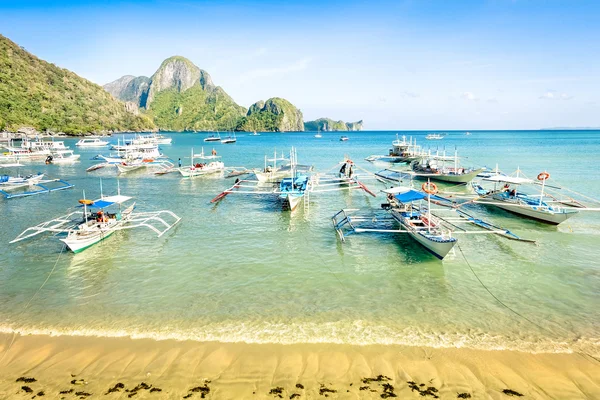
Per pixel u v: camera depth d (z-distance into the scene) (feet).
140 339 45.11
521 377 38.40
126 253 76.07
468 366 40.06
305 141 615.16
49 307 53.57
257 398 35.22
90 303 54.75
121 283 61.72
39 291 58.95
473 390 36.50
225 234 89.04
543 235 88.33
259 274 65.16
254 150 391.24
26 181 160.04
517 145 433.89
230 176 190.39
